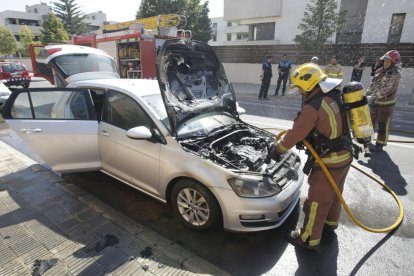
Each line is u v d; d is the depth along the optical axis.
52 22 40.09
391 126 7.13
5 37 38.84
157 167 2.96
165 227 2.96
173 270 2.29
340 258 2.57
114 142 3.30
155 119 3.02
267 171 2.78
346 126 2.36
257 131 3.78
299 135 2.27
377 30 14.38
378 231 2.82
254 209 2.56
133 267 2.30
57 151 3.49
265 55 16.30
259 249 2.66
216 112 3.72
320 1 13.05
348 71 13.50
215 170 2.61
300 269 2.43
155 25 11.70
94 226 2.83
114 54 11.50
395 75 4.76
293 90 2.39
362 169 4.46
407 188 3.87
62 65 6.93
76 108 3.53
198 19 30.61
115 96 3.39
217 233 2.88
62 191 3.52
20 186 3.62
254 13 18.48
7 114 3.47
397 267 2.46
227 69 18.05
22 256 2.39
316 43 13.43
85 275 2.20
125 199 3.47
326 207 2.50
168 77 3.16
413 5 13.25
